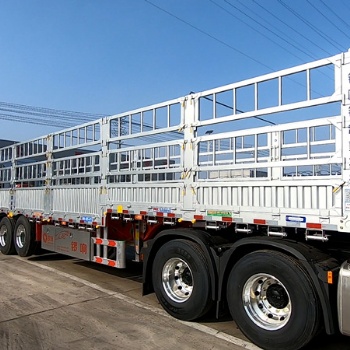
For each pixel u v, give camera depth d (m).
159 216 5.83
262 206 4.56
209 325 5.09
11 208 10.50
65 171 8.36
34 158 9.65
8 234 10.23
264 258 4.34
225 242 5.13
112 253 6.98
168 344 4.46
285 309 4.34
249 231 4.74
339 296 3.93
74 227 8.01
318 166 4.33
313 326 3.98
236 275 4.61
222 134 5.07
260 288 4.51
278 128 4.48
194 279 5.02
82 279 7.49
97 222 7.12
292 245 4.27
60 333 4.75
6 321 5.15
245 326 4.49
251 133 4.75
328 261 4.14
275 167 4.48
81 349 4.31
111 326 5.00
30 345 4.40
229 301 4.69
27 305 5.83
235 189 4.86
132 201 6.36
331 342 4.58
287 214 4.32
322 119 4.11
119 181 6.73
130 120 6.55
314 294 4.00
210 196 5.14
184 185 5.48
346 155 3.89
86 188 7.52
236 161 4.95
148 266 5.80
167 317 5.37
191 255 5.05
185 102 5.57
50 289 6.74
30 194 9.62
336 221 3.91
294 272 4.09
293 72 4.39
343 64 3.97
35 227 9.52
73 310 5.62
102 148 7.14
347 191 3.85
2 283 7.14
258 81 4.71
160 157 5.96
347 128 3.90
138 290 6.73
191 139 5.45
